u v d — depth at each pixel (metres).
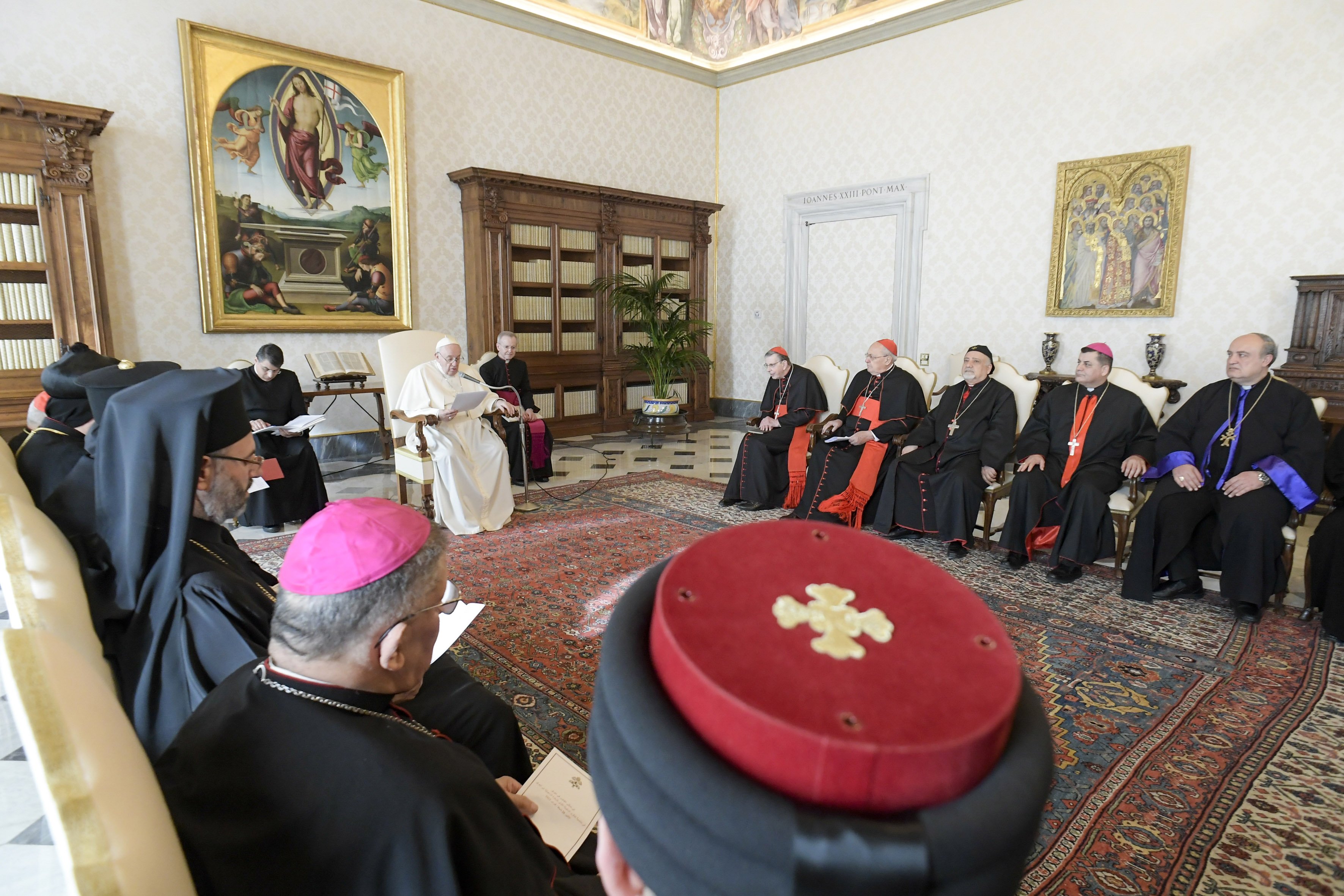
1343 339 5.12
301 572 0.98
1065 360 6.89
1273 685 2.67
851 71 8.09
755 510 5.09
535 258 7.82
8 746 2.33
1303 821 1.96
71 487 1.80
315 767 0.88
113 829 0.62
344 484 5.78
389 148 6.68
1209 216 6.02
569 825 1.33
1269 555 3.21
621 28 8.33
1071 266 6.73
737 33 8.98
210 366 6.00
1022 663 2.86
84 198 5.07
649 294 8.12
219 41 5.69
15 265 4.96
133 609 1.37
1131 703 2.56
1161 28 6.10
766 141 9.00
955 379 6.35
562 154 7.99
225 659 1.31
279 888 0.84
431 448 4.48
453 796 0.90
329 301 6.52
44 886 1.75
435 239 7.17
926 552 4.31
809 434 5.26
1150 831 1.92
